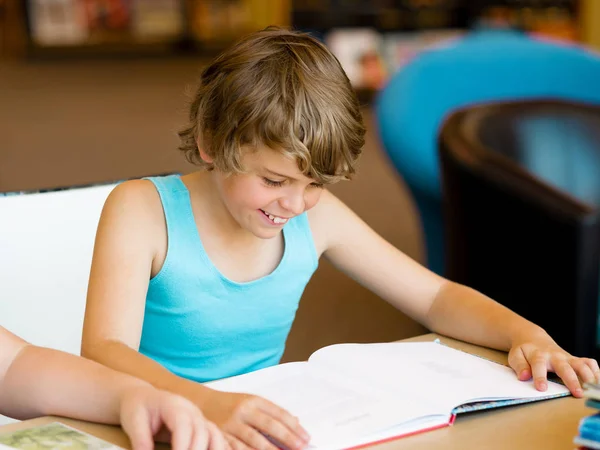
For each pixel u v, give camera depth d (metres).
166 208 1.28
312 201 1.15
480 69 2.86
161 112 6.30
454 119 2.45
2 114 6.23
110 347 1.09
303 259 1.36
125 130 5.73
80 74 8.09
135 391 0.93
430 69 2.81
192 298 1.29
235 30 9.15
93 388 0.96
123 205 1.25
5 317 1.40
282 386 1.03
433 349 1.19
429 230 2.71
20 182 4.52
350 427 0.92
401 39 6.47
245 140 1.08
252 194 1.11
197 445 0.87
